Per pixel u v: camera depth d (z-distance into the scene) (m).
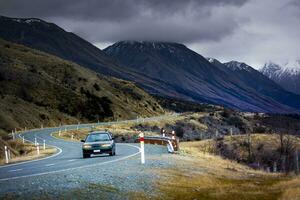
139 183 20.95
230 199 20.52
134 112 164.38
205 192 21.47
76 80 167.12
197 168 28.84
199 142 81.75
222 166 33.09
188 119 128.88
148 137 52.66
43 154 43.19
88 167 25.19
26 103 119.50
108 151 32.88
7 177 21.67
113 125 100.00
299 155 84.88
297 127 191.00
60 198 16.30
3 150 48.03
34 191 17.08
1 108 103.62
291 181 26.91
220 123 140.38
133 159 30.16
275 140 94.38
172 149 37.38
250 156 82.81
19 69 145.25
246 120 157.38
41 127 108.50
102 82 182.00
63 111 132.88
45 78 147.25
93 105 143.25
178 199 19.25
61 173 22.34
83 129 88.06
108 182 20.16
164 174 24.31
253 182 27.09
